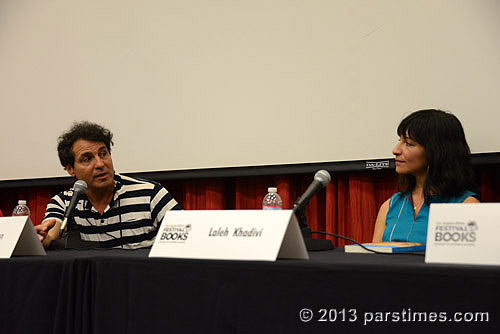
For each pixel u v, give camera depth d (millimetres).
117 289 1053
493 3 2229
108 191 2039
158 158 2852
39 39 3191
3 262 1163
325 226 2680
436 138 1839
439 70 2307
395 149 1932
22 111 3201
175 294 1003
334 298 884
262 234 1012
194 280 990
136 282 1035
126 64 2955
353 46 2480
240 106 2695
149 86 2895
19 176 3184
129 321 1032
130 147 2918
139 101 2912
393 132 2383
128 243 2027
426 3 2342
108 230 2033
